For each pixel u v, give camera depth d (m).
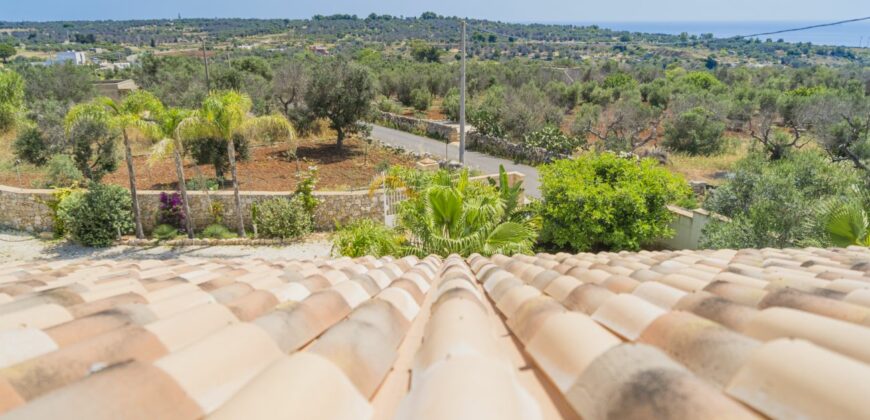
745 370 1.42
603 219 12.82
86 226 14.80
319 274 4.55
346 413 1.47
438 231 8.82
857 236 8.49
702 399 1.20
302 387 1.43
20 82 28.62
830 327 1.77
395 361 2.11
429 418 1.23
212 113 13.74
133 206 15.00
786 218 9.94
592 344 1.70
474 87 48.72
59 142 20.19
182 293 3.48
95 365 1.74
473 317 2.14
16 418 1.16
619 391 1.32
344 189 19.78
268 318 2.26
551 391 1.72
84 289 3.51
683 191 13.60
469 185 10.38
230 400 1.36
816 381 1.25
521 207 13.73
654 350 1.54
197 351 1.70
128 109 13.98
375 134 34.53
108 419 1.23
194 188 18.48
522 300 2.75
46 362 1.66
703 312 2.27
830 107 25.70
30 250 14.67
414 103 44.72
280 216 15.27
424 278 4.40
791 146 26.16
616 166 13.87
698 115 27.34
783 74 52.75
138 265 6.16
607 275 3.78
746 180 12.20
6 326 2.43
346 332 2.01
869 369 1.24
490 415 1.20
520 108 30.12
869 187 12.56
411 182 13.04
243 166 23.44
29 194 15.77
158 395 1.39
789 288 2.62
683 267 4.30
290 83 30.17
